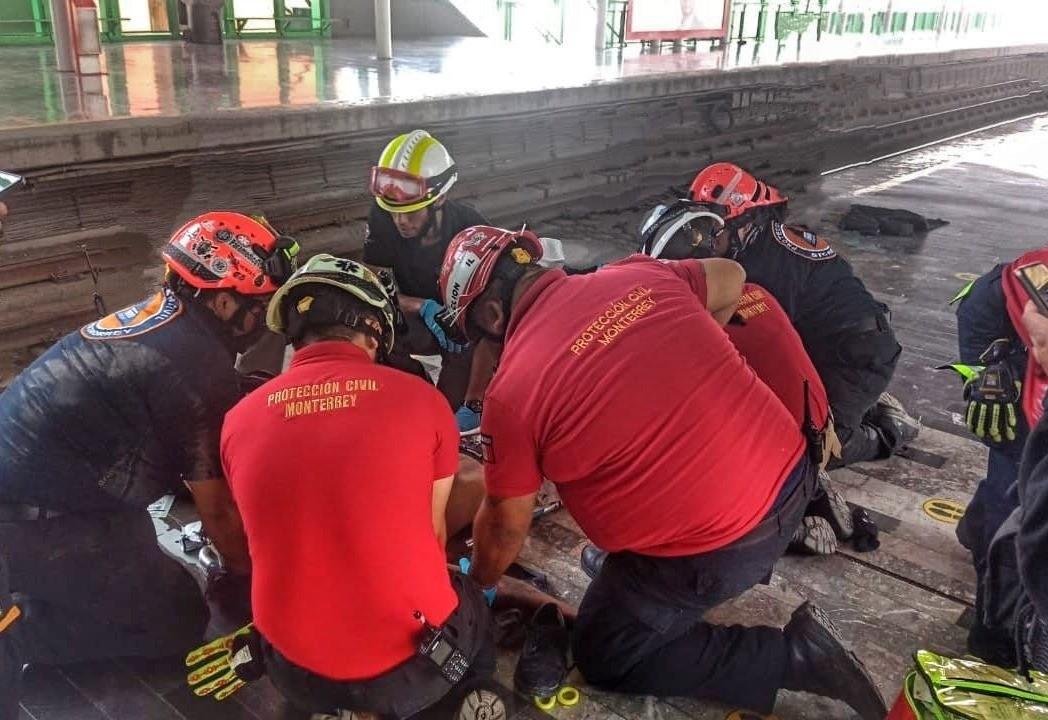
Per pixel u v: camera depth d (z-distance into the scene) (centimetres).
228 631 233
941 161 1157
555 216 632
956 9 2155
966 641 238
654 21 968
